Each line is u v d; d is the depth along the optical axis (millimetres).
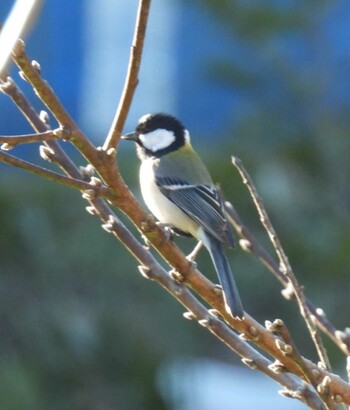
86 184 5348
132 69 5195
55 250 13289
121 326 13281
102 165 5309
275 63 16031
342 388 5477
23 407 12391
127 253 13305
